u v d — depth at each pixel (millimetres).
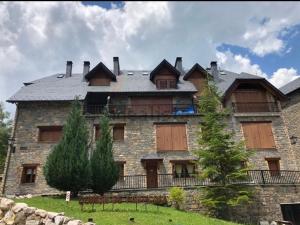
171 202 17328
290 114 25922
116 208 14422
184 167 22531
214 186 18172
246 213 18016
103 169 17422
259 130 23984
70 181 16469
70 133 17547
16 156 21656
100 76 27188
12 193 20516
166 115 23891
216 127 19484
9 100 22875
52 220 11438
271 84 25312
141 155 22453
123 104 25250
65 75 29578
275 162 23031
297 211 18672
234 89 25172
